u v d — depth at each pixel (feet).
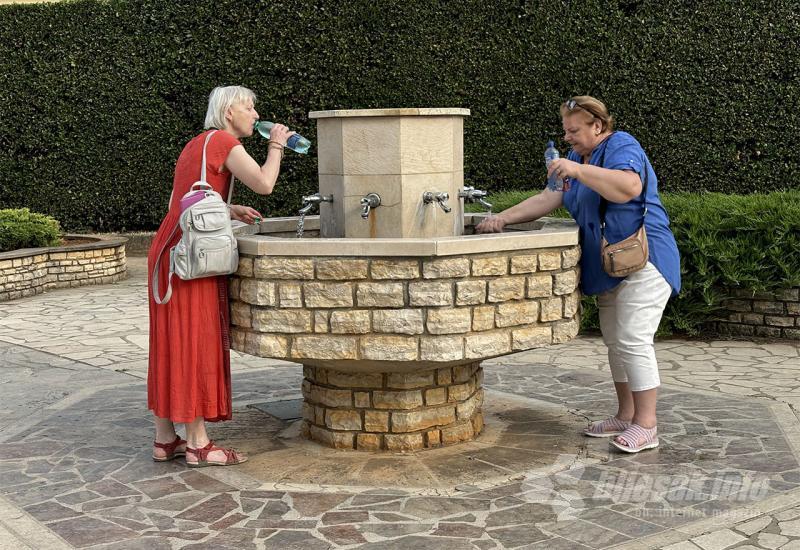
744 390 18.90
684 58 38.60
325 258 12.84
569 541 11.11
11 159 46.06
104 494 13.10
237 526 11.79
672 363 21.80
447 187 14.87
